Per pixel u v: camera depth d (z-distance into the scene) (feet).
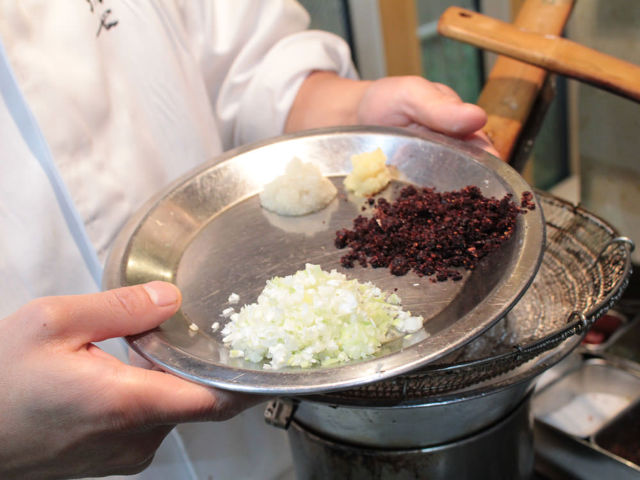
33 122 1.17
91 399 0.87
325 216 1.32
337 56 1.77
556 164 3.19
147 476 1.43
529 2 1.50
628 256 0.98
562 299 1.08
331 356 0.92
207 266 1.21
